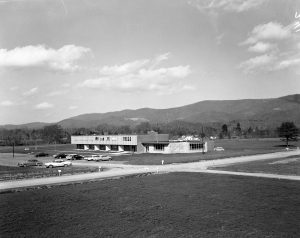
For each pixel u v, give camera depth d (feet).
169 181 162.81
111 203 118.21
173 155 319.88
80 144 449.89
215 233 85.51
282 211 104.12
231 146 478.18
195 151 358.02
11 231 89.61
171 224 93.66
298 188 139.33
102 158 285.43
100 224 94.68
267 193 130.00
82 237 84.79
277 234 83.56
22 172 201.26
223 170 202.49
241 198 122.52
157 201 120.67
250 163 238.48
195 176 177.99
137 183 158.20
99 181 165.99
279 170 193.77
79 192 137.18
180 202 118.62
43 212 107.14
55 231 89.35
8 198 126.52
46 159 317.22
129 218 100.07
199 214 102.83
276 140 650.02
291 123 472.44
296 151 362.53
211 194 130.52
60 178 174.29
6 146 613.11
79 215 103.65
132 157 304.91
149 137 371.15
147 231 88.28
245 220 95.71
